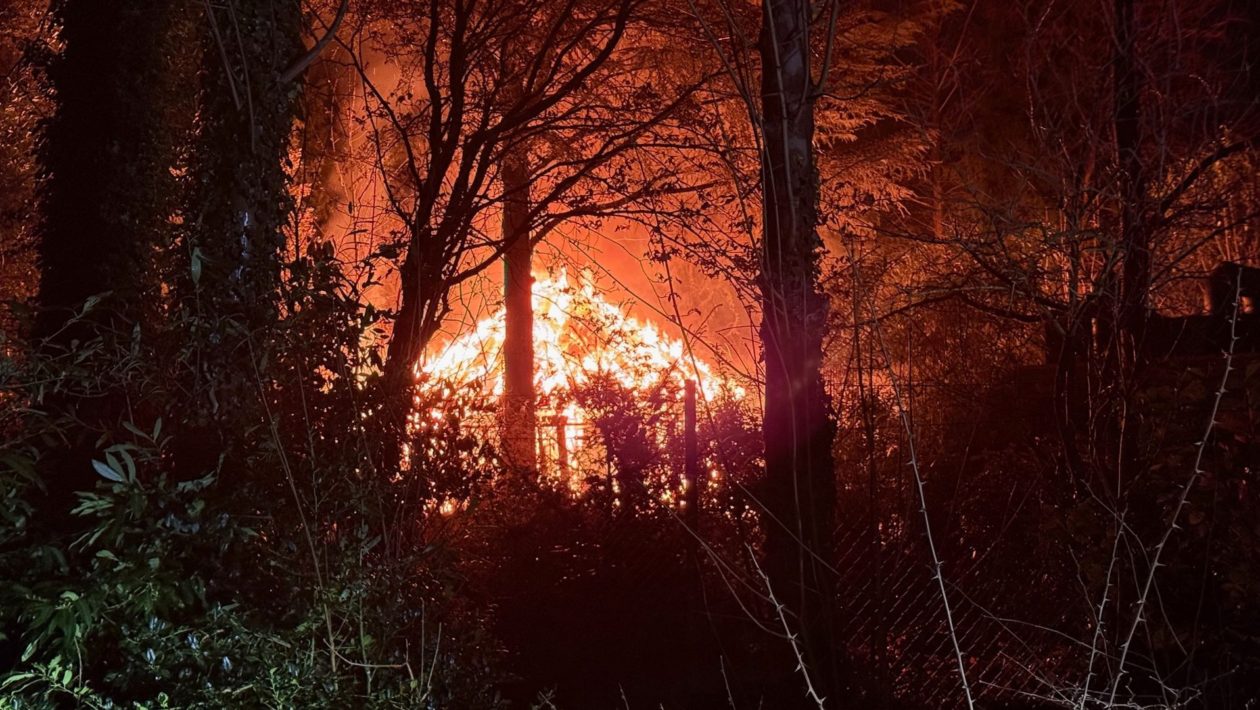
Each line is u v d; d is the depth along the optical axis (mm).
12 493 4672
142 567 4328
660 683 7699
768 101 7512
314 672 4594
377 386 5965
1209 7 11992
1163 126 8211
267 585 4906
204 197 7297
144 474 5770
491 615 7766
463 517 6586
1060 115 9297
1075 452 7020
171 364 5965
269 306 6590
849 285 9086
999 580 7609
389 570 5285
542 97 11148
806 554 7375
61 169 9477
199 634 4449
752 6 11602
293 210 7664
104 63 9406
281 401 5684
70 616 4145
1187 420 6363
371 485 5449
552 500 9227
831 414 7941
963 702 7125
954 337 10945
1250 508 6117
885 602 7215
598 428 9844
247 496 5000
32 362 5242
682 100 10695
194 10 9406
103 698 4332
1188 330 8969
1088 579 6734
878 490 8672
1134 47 8312
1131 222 7465
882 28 16672
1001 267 9062
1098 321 7453
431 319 9445
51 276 9422
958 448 9000
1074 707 4879
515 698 7719
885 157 17344
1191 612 6227
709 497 9273
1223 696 5793
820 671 6867
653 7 11547
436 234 9922
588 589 8742
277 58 7586
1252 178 9562
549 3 11398
